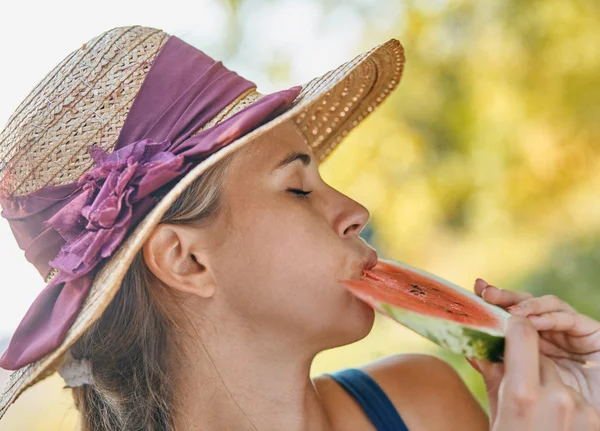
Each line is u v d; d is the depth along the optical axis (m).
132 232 1.95
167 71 2.08
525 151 8.41
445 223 9.08
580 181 8.27
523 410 1.75
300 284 2.03
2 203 2.18
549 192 8.37
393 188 9.15
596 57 8.20
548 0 8.32
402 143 9.10
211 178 2.03
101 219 1.88
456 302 2.03
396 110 9.16
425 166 9.06
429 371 2.55
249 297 2.05
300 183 2.12
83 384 2.23
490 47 8.58
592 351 2.30
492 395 2.18
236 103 2.08
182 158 1.91
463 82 8.84
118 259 1.90
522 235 8.30
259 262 2.03
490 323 1.90
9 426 5.69
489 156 8.60
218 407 2.11
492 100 8.57
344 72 2.14
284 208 2.05
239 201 2.04
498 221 8.43
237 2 10.29
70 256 1.94
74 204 1.99
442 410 2.43
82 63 2.11
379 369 2.51
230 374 2.11
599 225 7.91
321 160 2.74
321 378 2.45
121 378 2.17
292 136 2.15
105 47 2.11
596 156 8.26
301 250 2.03
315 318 2.04
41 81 2.18
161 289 2.12
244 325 2.09
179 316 2.12
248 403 2.11
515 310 2.28
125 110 2.06
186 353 2.12
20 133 2.12
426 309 1.91
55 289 2.02
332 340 2.09
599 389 2.27
